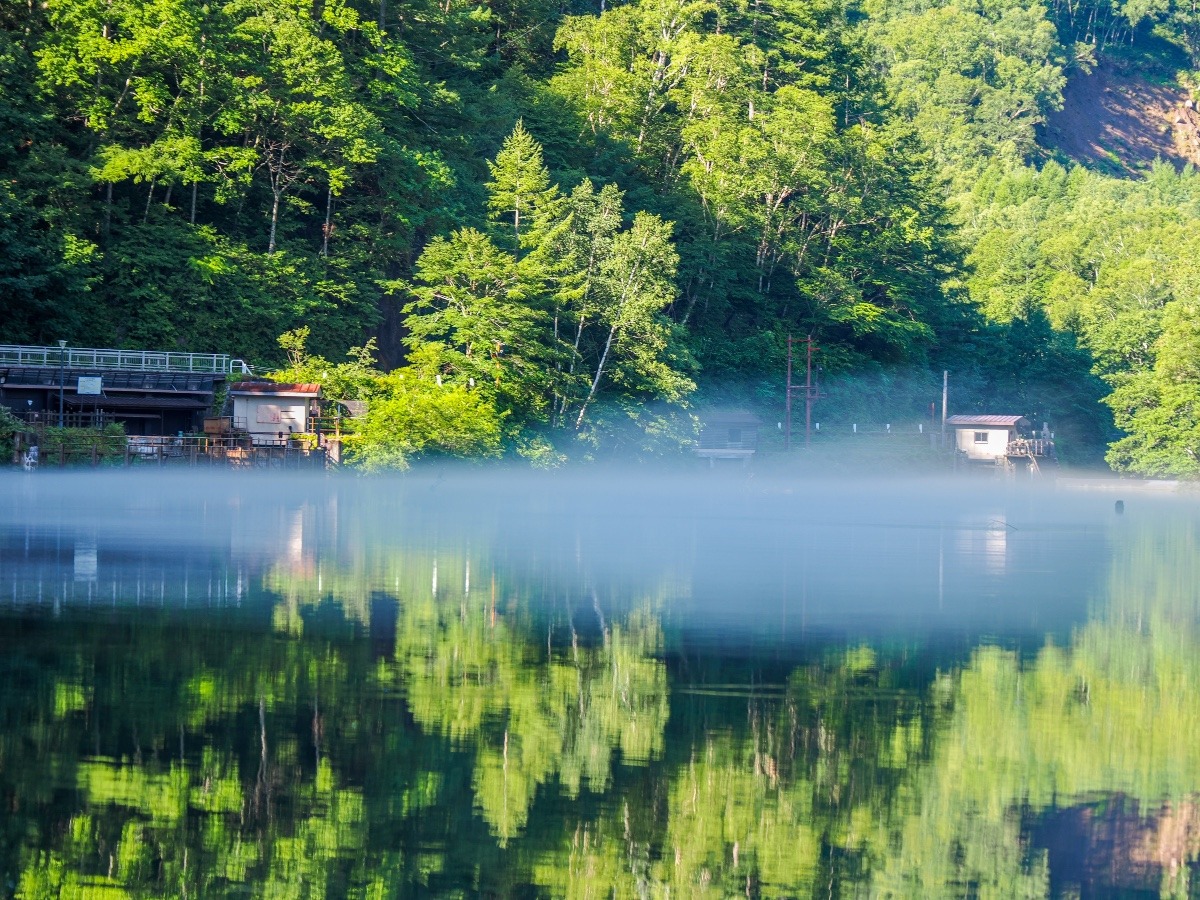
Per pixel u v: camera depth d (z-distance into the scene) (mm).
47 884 22844
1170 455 145000
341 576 52438
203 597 46406
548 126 139875
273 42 109375
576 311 118125
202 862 23797
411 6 121750
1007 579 57781
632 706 33406
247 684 34281
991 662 39406
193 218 107438
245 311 107438
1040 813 26891
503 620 43875
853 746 30703
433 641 40125
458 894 23016
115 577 50062
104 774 27453
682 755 29781
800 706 33812
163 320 103188
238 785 27203
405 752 29359
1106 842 25469
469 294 109250
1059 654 40781
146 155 100062
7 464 89500
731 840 25344
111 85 104188
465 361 108125
